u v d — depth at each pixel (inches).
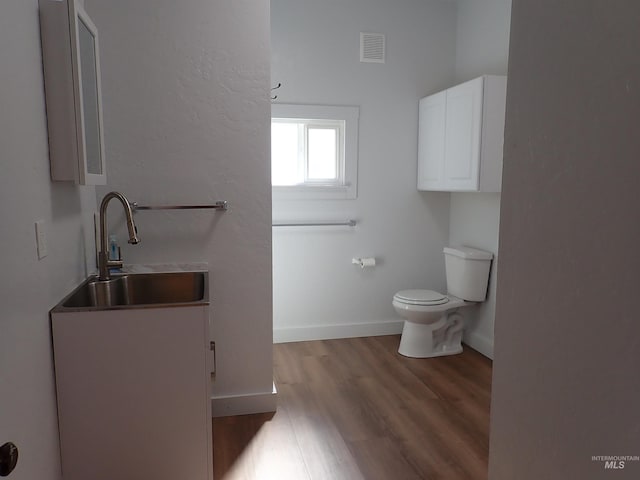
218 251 97.9
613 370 25.3
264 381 103.2
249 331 101.3
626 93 23.9
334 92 143.2
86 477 67.0
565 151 28.3
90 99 71.2
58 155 63.7
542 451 31.1
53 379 63.4
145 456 68.1
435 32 148.5
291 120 144.6
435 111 139.4
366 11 142.9
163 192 94.4
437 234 156.2
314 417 101.2
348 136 145.3
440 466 83.8
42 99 61.4
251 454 87.3
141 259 95.3
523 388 32.9
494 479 36.7
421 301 132.8
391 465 84.0
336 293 151.4
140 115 92.0
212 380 92.2
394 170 150.9
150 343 66.2
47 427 60.6
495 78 118.3
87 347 64.4
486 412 103.7
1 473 38.0
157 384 67.2
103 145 79.7
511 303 33.8
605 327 25.7
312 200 146.3
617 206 24.6
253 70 94.5
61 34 62.4
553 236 29.5
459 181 128.0
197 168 95.0
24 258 53.7
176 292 90.2
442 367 129.3
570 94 27.8
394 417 101.3
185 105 93.3
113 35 89.5
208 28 92.2
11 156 50.6
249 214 98.0
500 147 120.5
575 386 28.1
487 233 136.5
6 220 48.7
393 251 153.9
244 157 96.3
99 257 80.4
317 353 139.5
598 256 26.1
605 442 26.0
